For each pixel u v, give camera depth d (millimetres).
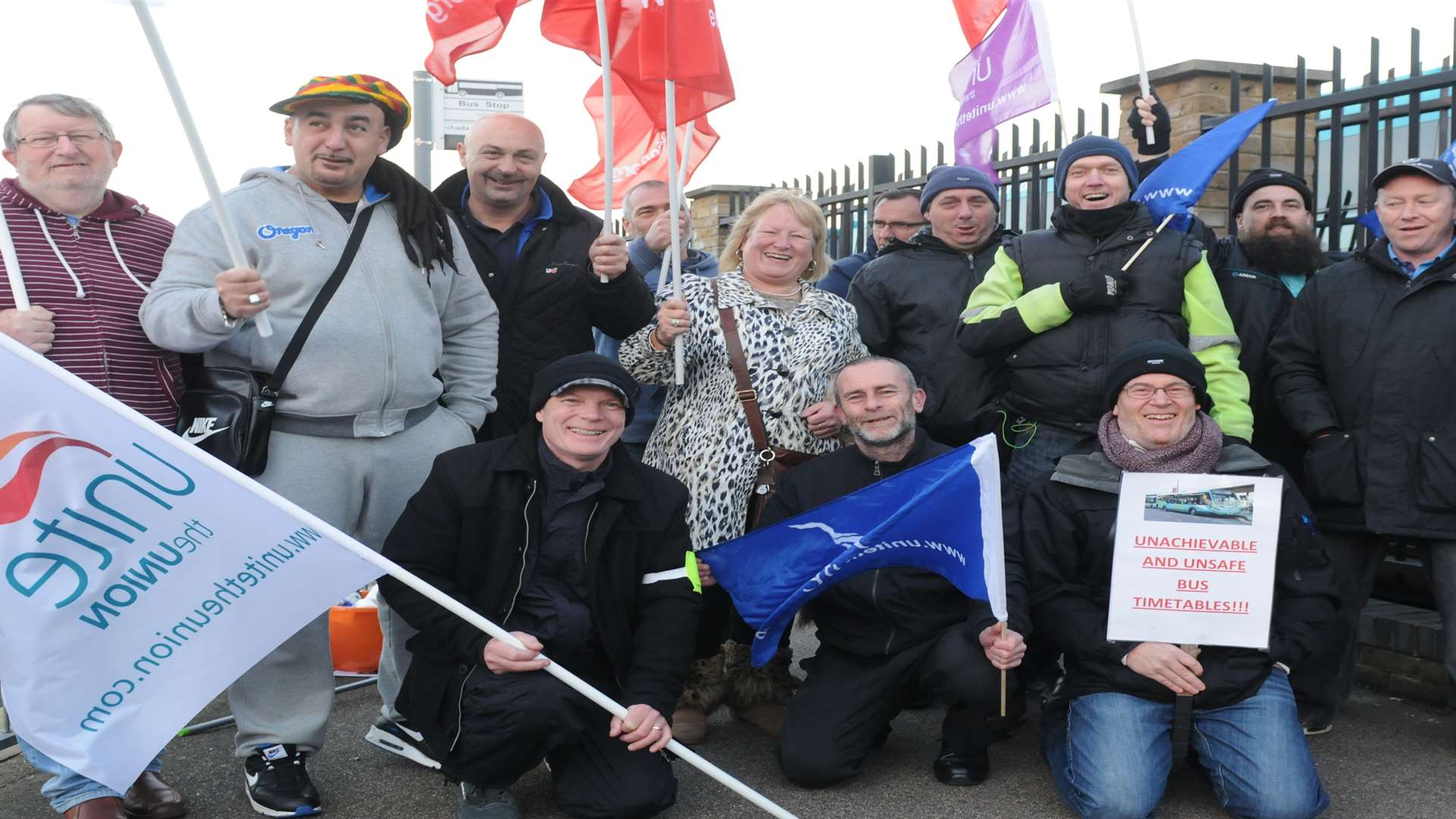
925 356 4629
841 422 4133
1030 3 4887
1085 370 4109
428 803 3645
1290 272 4648
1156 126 4961
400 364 3648
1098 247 4215
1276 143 5977
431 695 3496
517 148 4176
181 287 3441
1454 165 4477
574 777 3484
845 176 8188
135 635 2906
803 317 4320
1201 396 3699
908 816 3551
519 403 4281
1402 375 3961
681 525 3699
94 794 3197
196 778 3834
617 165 5289
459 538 3506
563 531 3539
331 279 3568
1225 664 3523
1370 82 4965
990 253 4738
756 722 4273
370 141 3600
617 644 3555
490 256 4277
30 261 3424
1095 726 3529
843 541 3607
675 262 4082
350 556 3033
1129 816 3373
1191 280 4148
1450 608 4016
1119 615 3514
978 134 5191
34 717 2818
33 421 2826
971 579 3518
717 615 4070
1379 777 3807
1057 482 3814
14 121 3459
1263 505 3477
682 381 4117
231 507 2965
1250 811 3436
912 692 3900
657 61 3945
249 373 3480
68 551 2854
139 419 2795
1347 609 4188
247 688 3574
